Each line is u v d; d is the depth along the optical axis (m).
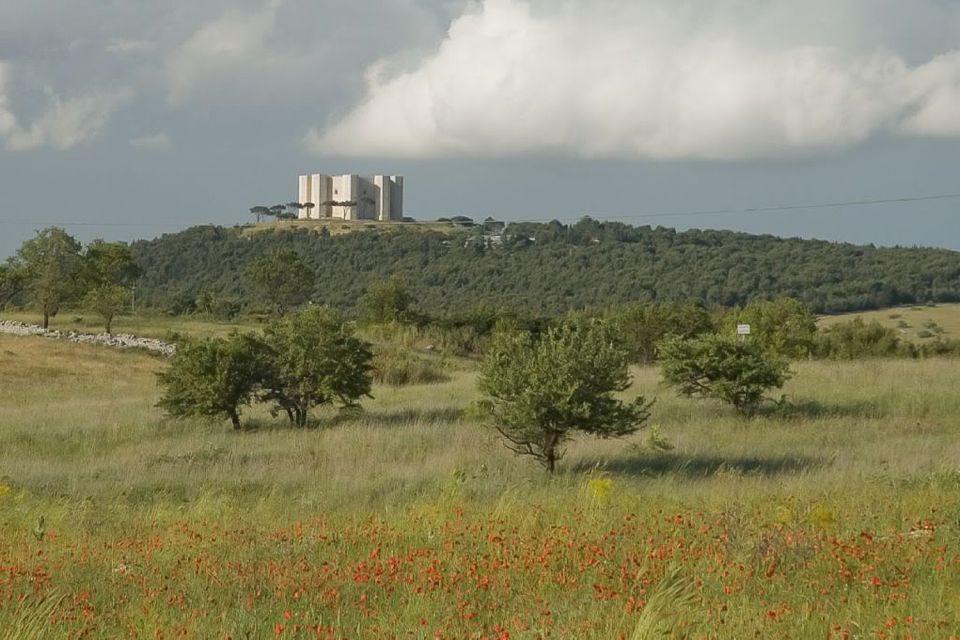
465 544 24.42
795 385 76.94
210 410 67.69
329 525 29.86
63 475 50.06
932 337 173.75
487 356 50.25
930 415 64.38
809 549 20.95
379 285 177.12
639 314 124.81
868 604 16.98
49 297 163.50
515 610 17.81
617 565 20.95
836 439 55.38
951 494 30.84
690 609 16.70
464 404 74.94
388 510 33.19
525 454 50.69
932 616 16.08
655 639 15.15
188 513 36.38
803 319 124.50
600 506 30.77
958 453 47.09
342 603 19.06
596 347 48.16
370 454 53.31
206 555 25.05
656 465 47.88
